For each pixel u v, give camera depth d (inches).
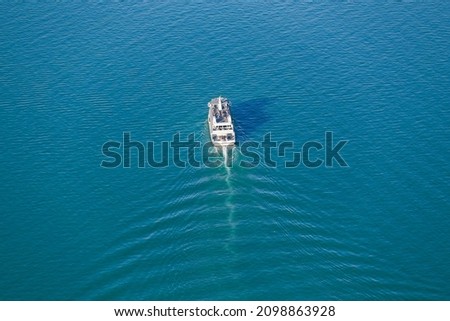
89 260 3762.3
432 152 4670.3
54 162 4640.8
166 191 4266.7
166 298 3427.7
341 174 4419.3
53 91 5438.0
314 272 3550.7
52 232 4005.9
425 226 3986.2
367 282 3538.4
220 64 5792.3
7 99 5334.6
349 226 3946.9
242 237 3779.5
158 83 5531.5
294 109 5162.4
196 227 3895.2
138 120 5054.1
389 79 5516.7
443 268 3663.9
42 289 3595.0
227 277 3501.5
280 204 4089.6
